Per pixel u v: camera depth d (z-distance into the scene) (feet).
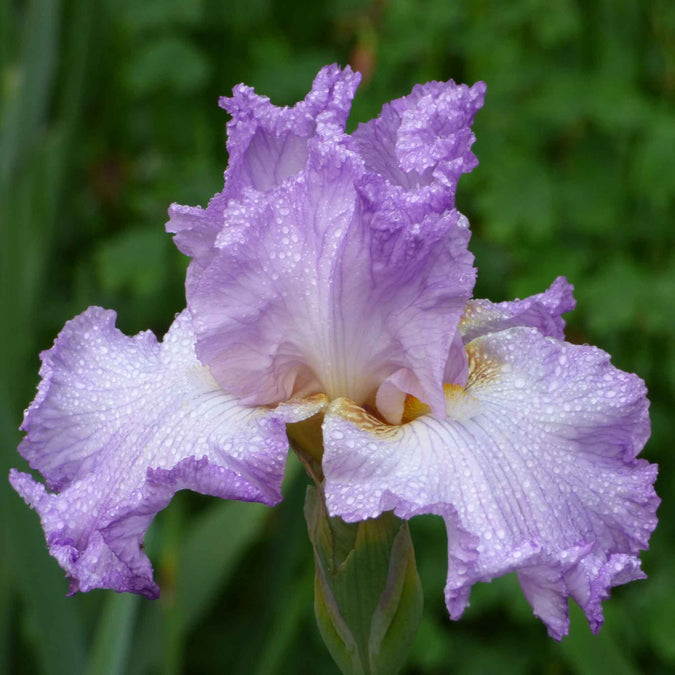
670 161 3.11
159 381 2.04
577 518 1.93
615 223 3.30
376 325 1.98
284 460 1.94
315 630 2.97
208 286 1.99
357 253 1.96
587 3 3.30
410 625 2.02
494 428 1.95
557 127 3.33
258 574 3.25
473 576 1.87
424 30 3.39
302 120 2.05
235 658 3.11
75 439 2.02
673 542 3.06
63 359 2.06
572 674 2.98
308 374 2.01
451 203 1.98
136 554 1.93
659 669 3.11
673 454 3.11
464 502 1.90
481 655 3.04
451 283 1.96
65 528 1.97
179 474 1.90
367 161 2.06
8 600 2.67
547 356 2.00
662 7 3.30
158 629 2.56
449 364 1.99
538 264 3.28
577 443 1.96
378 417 2.01
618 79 3.31
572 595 1.89
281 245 1.98
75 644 2.41
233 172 2.03
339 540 2.01
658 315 3.07
